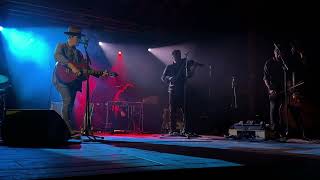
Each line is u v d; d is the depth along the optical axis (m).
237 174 2.48
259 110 8.14
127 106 9.33
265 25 8.35
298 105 6.20
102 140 5.18
